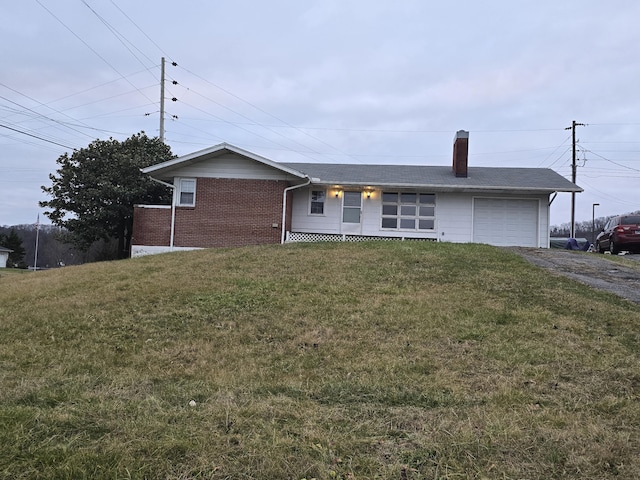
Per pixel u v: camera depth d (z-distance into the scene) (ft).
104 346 18.80
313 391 14.11
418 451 10.37
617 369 15.55
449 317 21.44
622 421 11.98
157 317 22.24
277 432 11.18
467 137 60.64
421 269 31.73
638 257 49.90
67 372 16.01
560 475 9.50
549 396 13.61
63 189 63.98
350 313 22.45
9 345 18.92
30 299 26.63
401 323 20.84
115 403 12.96
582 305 22.99
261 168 54.34
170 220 55.06
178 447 10.34
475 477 9.40
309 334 19.79
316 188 59.36
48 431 11.11
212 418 11.94
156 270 33.68
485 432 11.22
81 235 63.57
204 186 54.75
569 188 53.42
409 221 58.44
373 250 39.40
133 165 63.57
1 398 13.30
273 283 28.12
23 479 9.20
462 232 57.72
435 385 14.52
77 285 29.55
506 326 20.25
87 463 9.72
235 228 54.19
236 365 16.72
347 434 11.17
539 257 40.01
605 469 9.69
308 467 9.68
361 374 15.64
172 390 14.20
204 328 20.79
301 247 42.55
